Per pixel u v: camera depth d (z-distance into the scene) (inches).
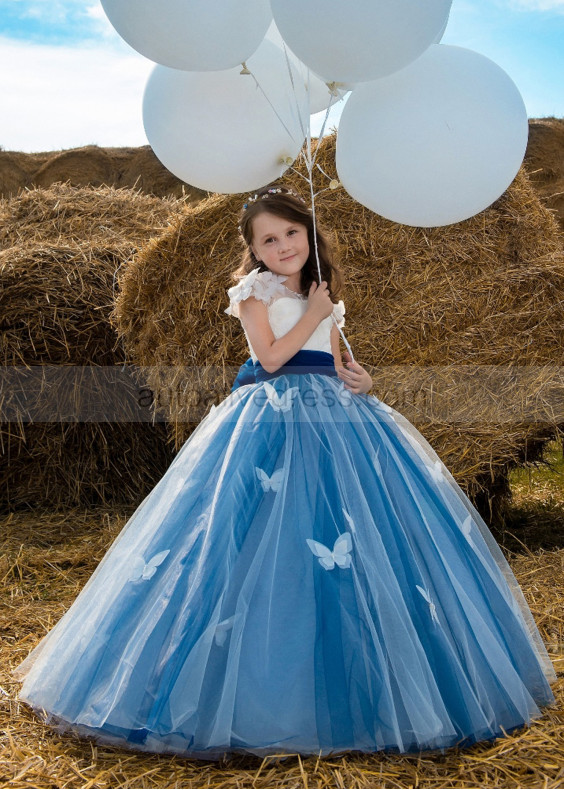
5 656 102.6
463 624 78.5
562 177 374.0
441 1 76.9
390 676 73.4
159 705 72.7
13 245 195.9
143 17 78.5
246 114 92.8
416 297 133.4
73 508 172.7
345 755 73.0
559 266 135.5
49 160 418.0
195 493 83.4
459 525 87.3
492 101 85.2
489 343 132.7
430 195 88.0
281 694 71.6
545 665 90.0
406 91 84.4
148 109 96.6
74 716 77.2
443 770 72.4
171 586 77.7
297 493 79.8
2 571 136.9
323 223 136.3
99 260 168.6
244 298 89.7
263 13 82.2
